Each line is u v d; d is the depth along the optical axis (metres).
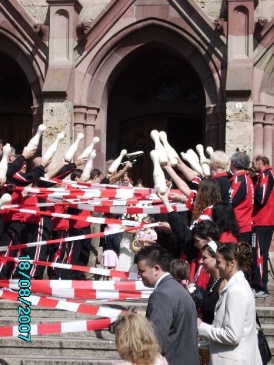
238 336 10.02
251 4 25.03
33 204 16.19
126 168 19.30
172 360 9.75
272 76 25.45
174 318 9.80
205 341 11.50
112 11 26.11
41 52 26.22
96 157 26.23
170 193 14.99
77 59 26.12
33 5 26.88
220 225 12.49
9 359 14.07
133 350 7.66
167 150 13.99
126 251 19.89
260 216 17.05
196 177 14.37
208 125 25.53
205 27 25.62
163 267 10.15
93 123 26.20
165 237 15.88
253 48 25.27
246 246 10.38
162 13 25.88
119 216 19.86
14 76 29.77
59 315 15.96
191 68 28.86
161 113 29.30
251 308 10.20
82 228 18.67
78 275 18.89
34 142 15.68
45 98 25.38
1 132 29.77
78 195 16.48
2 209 15.70
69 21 25.83
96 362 13.75
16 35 26.42
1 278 16.78
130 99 29.28
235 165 15.76
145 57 28.80
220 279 11.10
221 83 25.41
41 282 13.48
